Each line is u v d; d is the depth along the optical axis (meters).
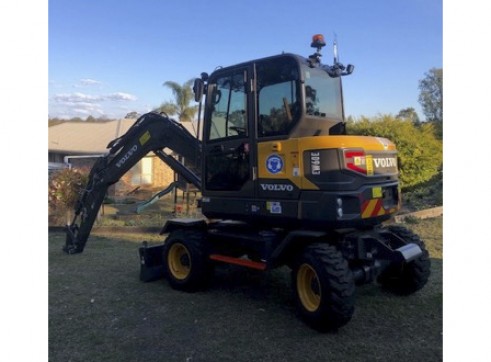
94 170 8.17
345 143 4.66
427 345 4.25
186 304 5.50
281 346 4.28
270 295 5.82
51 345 4.36
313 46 5.43
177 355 4.13
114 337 4.54
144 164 22.11
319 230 4.88
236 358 4.05
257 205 5.29
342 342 4.34
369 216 4.82
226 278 6.63
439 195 12.39
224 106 5.75
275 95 5.20
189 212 13.27
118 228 10.99
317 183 4.68
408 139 12.41
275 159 5.09
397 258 4.71
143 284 6.41
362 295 5.63
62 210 12.48
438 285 5.96
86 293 5.98
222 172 5.77
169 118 6.96
